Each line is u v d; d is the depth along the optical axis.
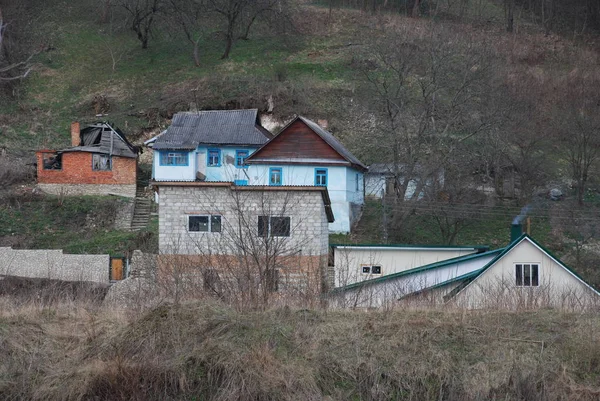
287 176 90.44
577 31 177.12
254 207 56.72
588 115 118.00
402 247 62.22
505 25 173.50
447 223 88.94
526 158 103.12
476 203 96.88
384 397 32.88
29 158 109.19
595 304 42.12
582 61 154.12
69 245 81.25
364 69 129.38
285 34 161.38
